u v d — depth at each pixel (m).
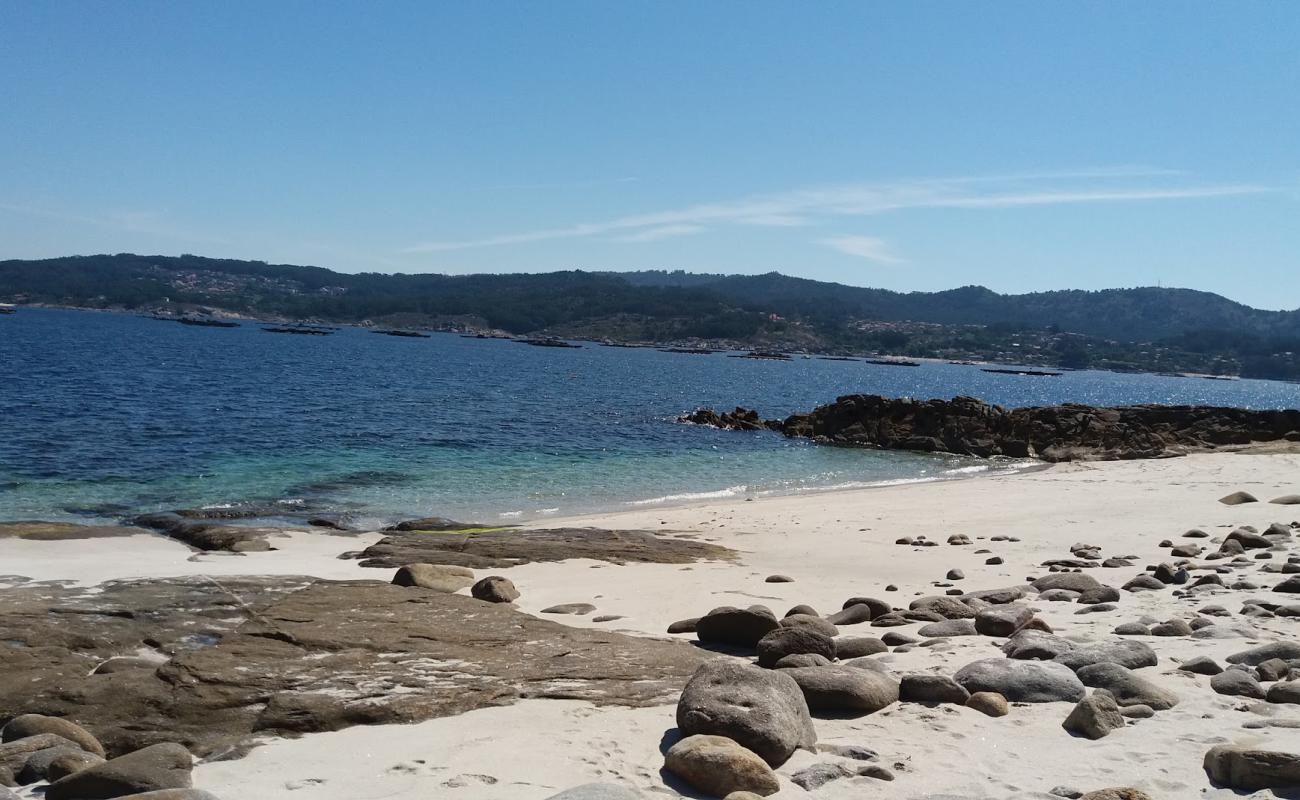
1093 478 25.48
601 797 4.47
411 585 11.04
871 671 6.91
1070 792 4.98
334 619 8.86
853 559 13.95
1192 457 30.97
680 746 5.36
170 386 48.22
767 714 5.67
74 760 5.43
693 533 16.53
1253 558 12.41
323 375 65.25
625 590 11.66
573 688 7.12
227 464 24.36
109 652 8.11
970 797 4.95
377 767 5.48
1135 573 11.96
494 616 9.22
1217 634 8.23
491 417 41.09
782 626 8.10
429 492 21.92
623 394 64.19
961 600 10.19
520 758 5.60
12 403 35.75
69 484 20.50
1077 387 137.88
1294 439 33.91
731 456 32.72
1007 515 18.38
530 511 20.23
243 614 9.35
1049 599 10.31
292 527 16.91
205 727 6.27
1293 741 5.54
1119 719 6.03
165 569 12.34
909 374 152.88
